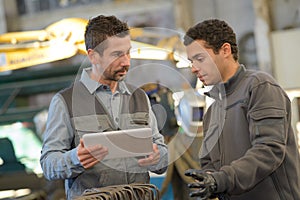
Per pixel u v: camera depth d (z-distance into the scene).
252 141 2.25
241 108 2.32
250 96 2.29
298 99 5.51
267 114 2.22
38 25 7.27
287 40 5.62
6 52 5.07
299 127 5.19
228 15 6.43
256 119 2.23
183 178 3.89
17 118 5.93
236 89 2.35
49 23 7.20
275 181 2.31
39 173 5.31
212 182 2.03
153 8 6.75
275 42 5.69
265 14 5.98
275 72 5.66
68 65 6.62
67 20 4.61
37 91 6.57
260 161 2.15
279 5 6.14
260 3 5.99
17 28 7.37
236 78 2.36
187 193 4.11
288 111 2.33
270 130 2.21
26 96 6.63
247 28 6.34
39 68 6.82
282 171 2.31
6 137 5.75
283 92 2.32
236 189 2.10
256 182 2.16
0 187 5.34
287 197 2.31
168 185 4.09
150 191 2.08
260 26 5.97
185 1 6.47
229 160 2.36
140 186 2.10
